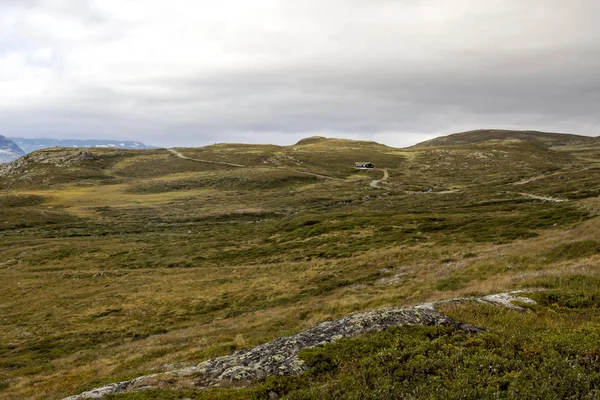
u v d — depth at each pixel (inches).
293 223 3405.5
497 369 426.6
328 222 3230.8
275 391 450.9
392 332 555.2
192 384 504.4
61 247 3257.9
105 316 1802.4
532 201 3700.8
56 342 1518.2
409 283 1483.8
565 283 884.6
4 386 1024.9
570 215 2372.0
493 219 2664.9
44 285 2406.5
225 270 2411.4
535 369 424.8
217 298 1863.9
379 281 1651.1
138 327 1616.6
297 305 1514.5
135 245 3297.2
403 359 470.9
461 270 1459.2
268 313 1422.2
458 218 2893.7
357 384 427.2
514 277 1083.3
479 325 582.6
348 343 529.7
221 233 3545.8
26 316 1898.4
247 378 495.5
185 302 1871.3
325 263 2201.0
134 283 2317.9
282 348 558.9
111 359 1134.4
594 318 643.5
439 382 410.3
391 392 404.5
